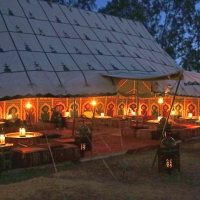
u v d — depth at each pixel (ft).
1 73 28.30
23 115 42.11
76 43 36.60
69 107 46.34
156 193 16.61
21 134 25.27
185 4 80.28
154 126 39.42
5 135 25.39
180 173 22.52
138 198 15.35
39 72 29.60
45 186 17.33
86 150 27.02
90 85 30.76
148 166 24.54
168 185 19.33
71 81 30.22
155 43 48.96
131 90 42.14
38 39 33.78
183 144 34.78
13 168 22.76
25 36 33.24
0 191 16.88
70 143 27.40
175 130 35.88
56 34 36.11
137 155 29.04
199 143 35.47
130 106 52.34
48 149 23.91
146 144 32.37
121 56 39.09
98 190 16.48
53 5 40.27
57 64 31.63
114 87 32.01
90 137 27.37
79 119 43.32
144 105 52.44
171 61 47.39
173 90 37.11
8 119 37.63
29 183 18.29
